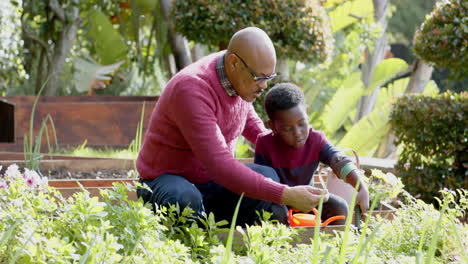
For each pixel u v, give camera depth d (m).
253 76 2.46
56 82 9.73
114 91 10.70
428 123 4.59
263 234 1.98
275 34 6.23
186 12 6.28
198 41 6.39
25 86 10.60
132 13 9.98
